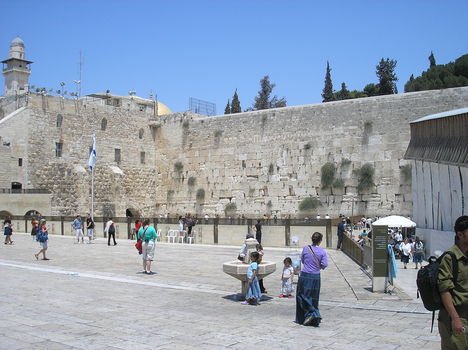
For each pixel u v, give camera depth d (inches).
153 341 382.6
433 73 2664.9
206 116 2476.6
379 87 2928.2
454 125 1039.0
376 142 1768.0
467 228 254.7
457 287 253.6
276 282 741.9
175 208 2325.3
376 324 454.6
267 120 2044.8
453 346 250.5
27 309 500.7
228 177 2139.5
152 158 2443.4
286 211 1955.0
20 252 1124.5
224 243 1400.1
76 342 374.3
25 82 2659.9
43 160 2039.9
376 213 1740.9
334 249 1229.7
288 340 393.4
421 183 1259.2
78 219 1430.9
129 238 1592.0
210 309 525.7
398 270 926.4
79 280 717.9
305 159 1921.8
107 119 2274.9
